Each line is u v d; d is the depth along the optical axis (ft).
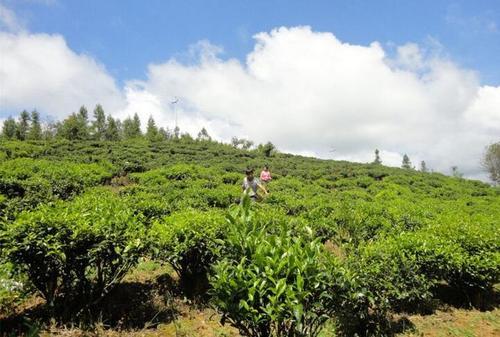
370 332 16.03
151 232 16.81
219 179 72.18
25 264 14.53
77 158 93.71
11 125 245.86
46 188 43.52
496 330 17.90
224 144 219.82
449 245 20.02
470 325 18.31
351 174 107.76
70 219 14.46
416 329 17.06
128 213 16.99
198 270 18.85
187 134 239.09
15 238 13.55
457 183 109.09
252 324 9.37
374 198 60.13
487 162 169.48
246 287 9.08
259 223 10.89
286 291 8.75
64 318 14.75
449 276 20.53
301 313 8.47
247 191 11.08
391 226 27.84
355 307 15.26
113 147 128.47
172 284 19.81
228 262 9.93
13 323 14.60
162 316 16.56
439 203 59.52
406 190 77.20
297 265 9.25
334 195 57.98
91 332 14.17
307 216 28.63
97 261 15.15
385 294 16.60
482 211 53.78
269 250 9.69
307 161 143.54
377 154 220.23
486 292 21.58
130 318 16.02
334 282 10.38
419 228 29.19
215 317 16.98
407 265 17.90
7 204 26.81
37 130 228.63
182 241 17.79
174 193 43.88
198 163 103.65
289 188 62.23
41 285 14.64
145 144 148.46
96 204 17.71
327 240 25.17
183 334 15.08
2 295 15.55
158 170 75.31
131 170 88.22
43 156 94.32
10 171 49.29
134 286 19.20
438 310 19.88
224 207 42.88
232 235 10.19
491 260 20.33
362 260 17.37
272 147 161.89
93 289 15.74
